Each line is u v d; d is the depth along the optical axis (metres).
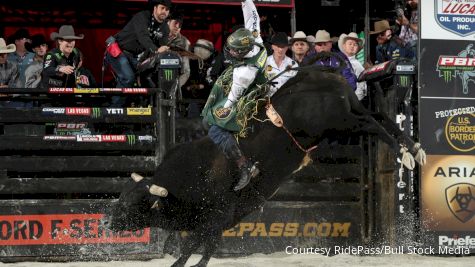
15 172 22.59
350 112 19.78
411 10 27.73
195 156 19.59
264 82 19.59
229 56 19.75
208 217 19.70
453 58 23.27
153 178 19.67
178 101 23.47
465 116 23.28
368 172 24.23
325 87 19.81
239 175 19.44
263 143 19.55
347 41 25.38
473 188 23.31
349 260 22.36
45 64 23.77
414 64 23.17
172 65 22.78
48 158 22.48
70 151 22.95
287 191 23.41
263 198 19.98
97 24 29.23
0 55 25.30
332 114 19.61
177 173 19.47
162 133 22.78
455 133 23.25
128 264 21.88
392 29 28.19
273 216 23.39
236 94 19.20
